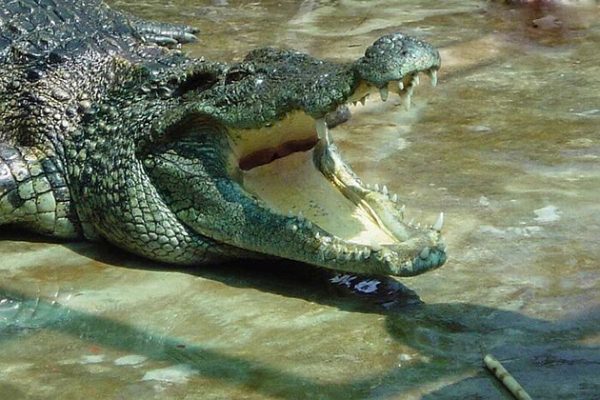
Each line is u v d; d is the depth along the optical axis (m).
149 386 8.30
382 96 8.92
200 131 10.20
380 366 8.47
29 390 8.28
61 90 11.97
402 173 12.38
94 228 11.25
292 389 8.19
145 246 10.62
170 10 19.83
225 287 10.09
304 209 9.98
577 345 8.66
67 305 9.77
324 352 8.73
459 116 14.20
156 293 9.99
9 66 12.54
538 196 11.62
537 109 14.36
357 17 19.16
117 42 13.14
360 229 9.68
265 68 9.85
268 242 9.71
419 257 9.03
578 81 15.41
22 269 10.63
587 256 10.25
